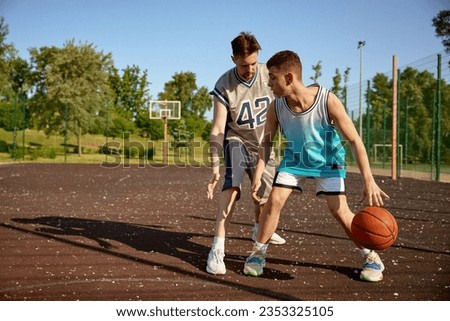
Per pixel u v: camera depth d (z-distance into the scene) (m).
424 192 10.54
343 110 3.23
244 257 3.96
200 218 6.27
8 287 3.02
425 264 3.74
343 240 4.73
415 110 20.25
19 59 43.78
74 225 5.50
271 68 3.24
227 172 3.61
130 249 4.20
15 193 9.56
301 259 3.88
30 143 39.25
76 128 35.22
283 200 3.34
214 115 3.81
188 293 2.97
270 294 2.97
